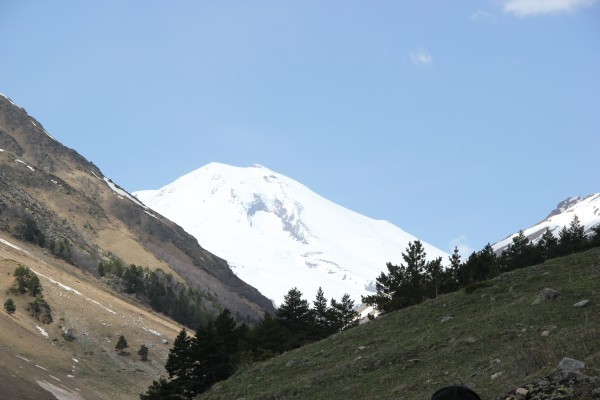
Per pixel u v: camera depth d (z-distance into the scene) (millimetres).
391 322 57594
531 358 26312
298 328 101250
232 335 100438
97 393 150500
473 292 56625
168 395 84062
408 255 85375
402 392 35156
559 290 44594
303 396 43250
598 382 17359
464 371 33812
